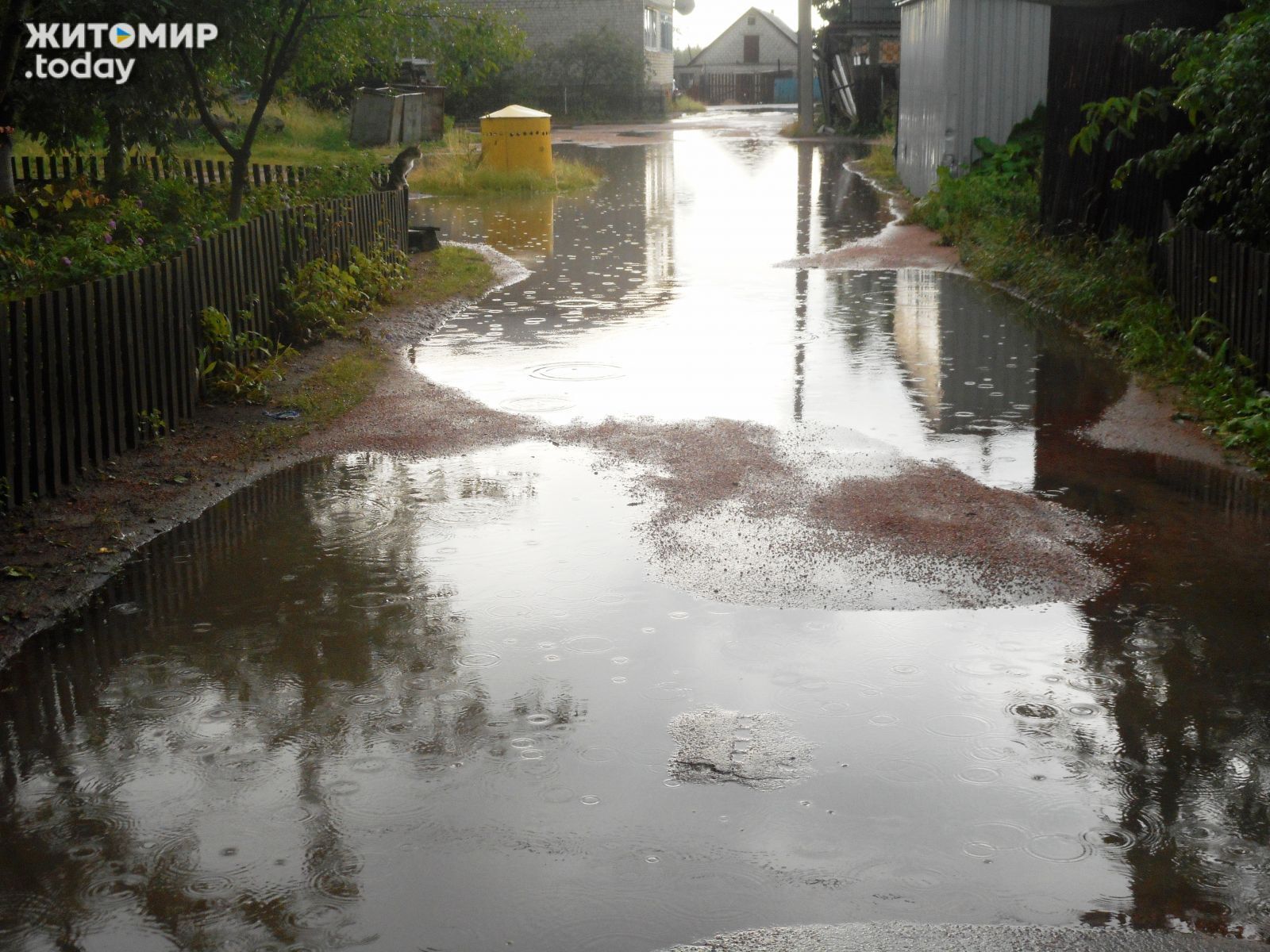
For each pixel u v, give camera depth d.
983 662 5.00
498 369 10.52
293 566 6.20
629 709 4.68
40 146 22.45
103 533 6.61
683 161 34.84
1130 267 12.26
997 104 20.33
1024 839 3.82
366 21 13.72
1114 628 5.29
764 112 69.31
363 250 13.80
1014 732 4.45
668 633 5.33
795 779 4.18
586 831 3.90
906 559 6.08
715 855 3.76
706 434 8.37
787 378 10.05
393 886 3.64
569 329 12.27
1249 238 10.09
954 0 19.97
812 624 5.37
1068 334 11.63
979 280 14.91
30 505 6.93
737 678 4.91
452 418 8.91
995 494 7.03
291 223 11.38
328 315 11.48
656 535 6.50
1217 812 3.95
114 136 13.81
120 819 4.01
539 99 56.78
